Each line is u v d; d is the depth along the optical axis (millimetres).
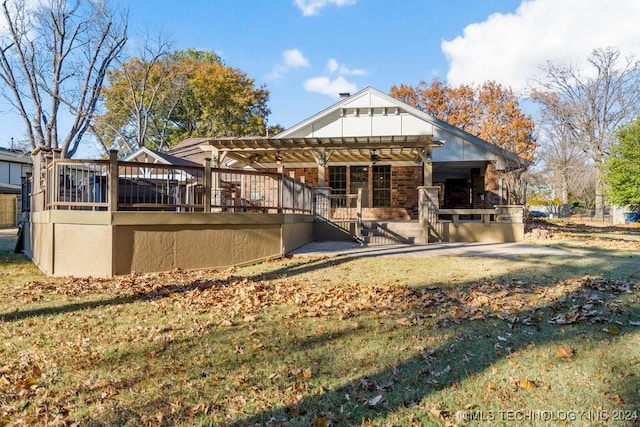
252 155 14234
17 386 2779
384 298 5055
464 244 11195
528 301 4676
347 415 2393
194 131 36156
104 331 3951
